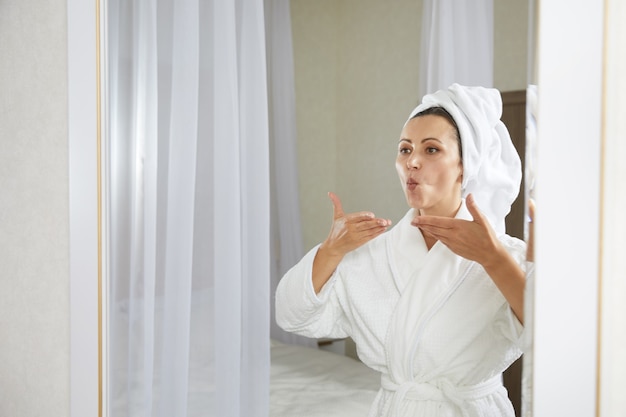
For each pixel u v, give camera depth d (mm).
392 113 2211
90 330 1253
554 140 812
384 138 2254
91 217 1238
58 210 1280
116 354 1293
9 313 1365
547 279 824
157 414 1269
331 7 2430
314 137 2477
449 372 1017
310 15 2473
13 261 1351
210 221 1235
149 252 1236
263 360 1250
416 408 1026
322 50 2457
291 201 2307
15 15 1309
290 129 2281
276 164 2299
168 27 1243
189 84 1188
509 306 947
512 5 1538
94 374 1256
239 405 1228
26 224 1325
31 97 1296
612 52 787
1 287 1372
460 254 963
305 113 2494
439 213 1094
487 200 1093
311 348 2498
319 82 2467
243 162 1238
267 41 2246
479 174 1071
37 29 1280
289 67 2258
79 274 1256
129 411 1286
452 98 1078
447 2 1249
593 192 796
